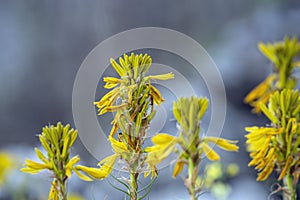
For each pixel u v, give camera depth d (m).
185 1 4.71
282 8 4.59
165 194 2.28
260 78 4.11
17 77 4.98
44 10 5.04
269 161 1.10
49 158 1.05
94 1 4.70
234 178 3.24
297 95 1.10
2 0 5.36
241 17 4.68
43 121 4.85
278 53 1.38
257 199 3.08
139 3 4.59
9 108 4.88
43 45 5.00
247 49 4.32
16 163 2.53
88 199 2.60
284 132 1.09
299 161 1.09
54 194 1.06
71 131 1.05
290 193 1.10
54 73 4.93
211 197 2.27
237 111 3.98
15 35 5.19
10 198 2.86
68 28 4.84
